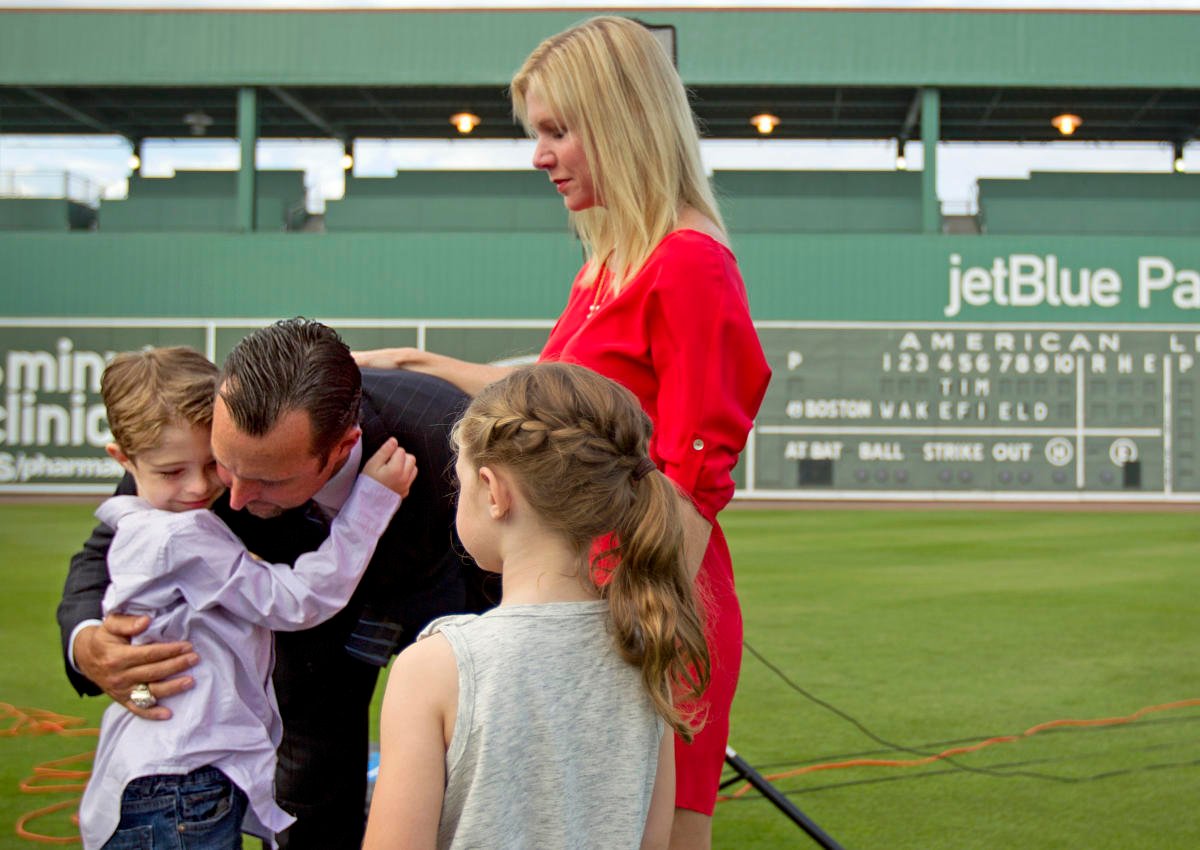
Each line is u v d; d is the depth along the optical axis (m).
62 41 19.78
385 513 1.79
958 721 4.29
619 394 1.35
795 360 18.25
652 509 1.32
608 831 1.27
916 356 18.20
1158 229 20.61
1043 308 18.11
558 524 1.29
